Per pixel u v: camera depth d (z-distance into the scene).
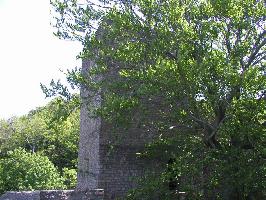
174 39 13.73
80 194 17.11
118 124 15.22
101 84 15.87
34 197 16.61
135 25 14.48
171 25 13.83
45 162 27.77
